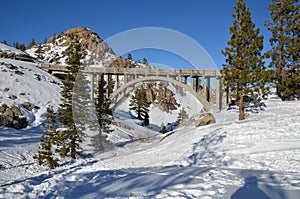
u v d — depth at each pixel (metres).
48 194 3.48
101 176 4.26
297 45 18.27
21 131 16.27
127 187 3.57
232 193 3.24
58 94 24.78
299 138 7.80
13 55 35.34
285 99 18.45
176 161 5.45
